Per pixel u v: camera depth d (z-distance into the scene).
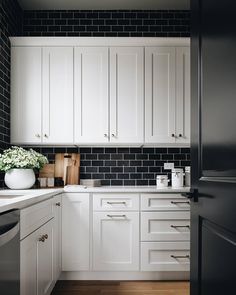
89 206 2.99
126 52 3.25
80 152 3.55
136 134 3.22
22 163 2.84
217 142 1.20
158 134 3.23
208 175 1.31
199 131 1.42
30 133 3.21
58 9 3.62
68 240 2.97
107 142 3.21
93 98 3.22
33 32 3.63
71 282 2.94
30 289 1.78
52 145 3.41
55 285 2.86
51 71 3.23
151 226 3.00
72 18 3.63
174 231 3.00
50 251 2.42
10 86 3.23
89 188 3.03
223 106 1.14
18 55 3.24
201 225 1.42
